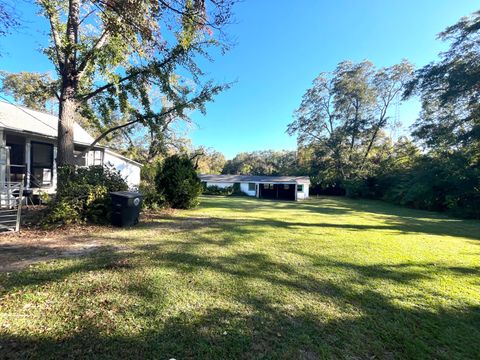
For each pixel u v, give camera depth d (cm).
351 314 288
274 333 246
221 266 425
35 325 238
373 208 1903
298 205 1991
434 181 1872
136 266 403
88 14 812
